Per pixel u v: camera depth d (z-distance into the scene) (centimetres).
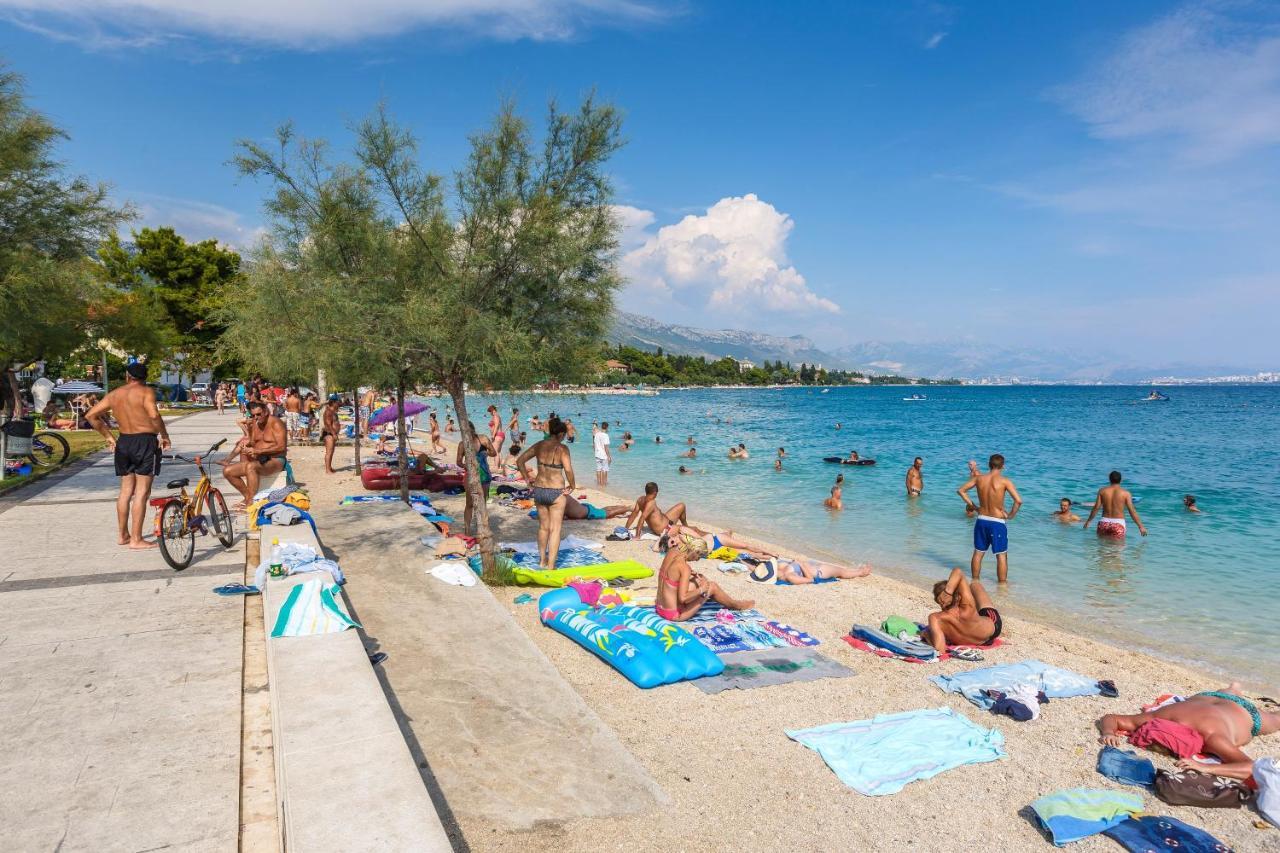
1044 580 1156
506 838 397
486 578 914
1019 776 516
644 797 446
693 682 653
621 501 1786
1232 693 582
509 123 840
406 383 1052
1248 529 1548
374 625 676
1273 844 446
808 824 443
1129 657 794
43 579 759
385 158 848
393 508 1238
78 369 3816
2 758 412
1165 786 487
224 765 414
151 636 603
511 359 809
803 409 8788
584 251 863
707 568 1129
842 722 582
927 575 1188
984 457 3052
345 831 319
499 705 535
